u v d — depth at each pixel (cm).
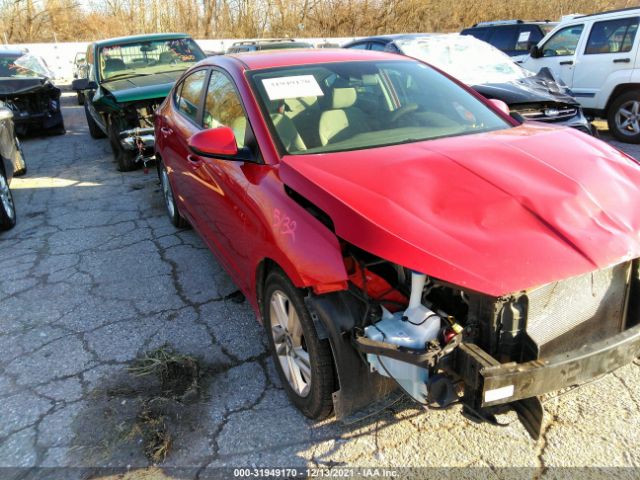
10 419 284
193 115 423
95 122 1005
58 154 948
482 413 198
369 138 305
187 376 312
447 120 332
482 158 266
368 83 350
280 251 251
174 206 536
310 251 234
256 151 299
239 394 297
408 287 230
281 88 327
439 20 3100
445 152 274
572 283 214
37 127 1099
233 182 310
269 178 279
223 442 262
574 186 241
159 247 508
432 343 202
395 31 3106
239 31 3166
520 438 256
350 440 260
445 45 847
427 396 204
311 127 307
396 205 226
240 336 354
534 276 198
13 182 768
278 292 271
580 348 209
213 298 406
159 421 275
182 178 438
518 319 203
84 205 649
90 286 434
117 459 254
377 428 266
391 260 205
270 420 275
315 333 241
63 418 283
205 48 2483
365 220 217
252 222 283
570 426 261
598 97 894
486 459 245
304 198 254
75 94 1898
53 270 467
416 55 809
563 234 214
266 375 312
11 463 255
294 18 3127
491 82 739
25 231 570
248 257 298
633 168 271
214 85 385
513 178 246
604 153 283
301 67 350
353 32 3150
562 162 264
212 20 3173
